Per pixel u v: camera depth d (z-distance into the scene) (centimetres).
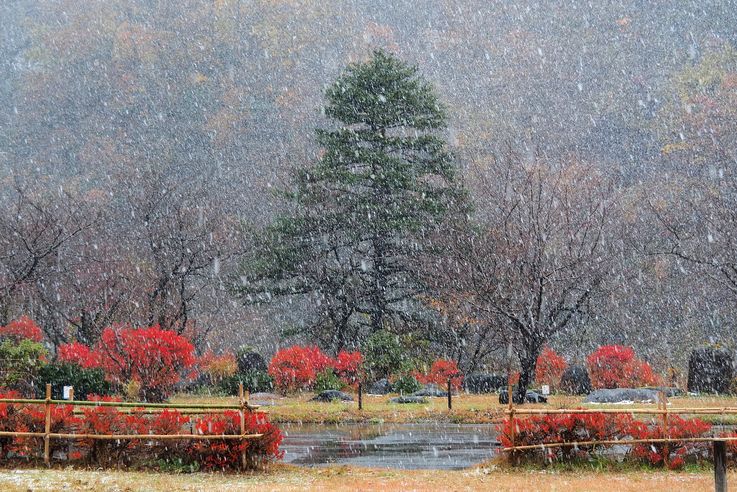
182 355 2648
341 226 4372
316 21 9850
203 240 4234
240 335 5556
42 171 8588
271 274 4303
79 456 1433
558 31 9312
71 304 3831
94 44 10294
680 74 7769
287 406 2881
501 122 7588
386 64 4600
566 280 3272
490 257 3469
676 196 5328
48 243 3706
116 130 9169
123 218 5044
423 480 1360
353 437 2178
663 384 3384
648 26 8856
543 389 2992
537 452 1498
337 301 4834
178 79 9400
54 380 2617
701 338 4484
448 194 4322
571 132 7412
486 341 4138
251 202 6391
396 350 3684
